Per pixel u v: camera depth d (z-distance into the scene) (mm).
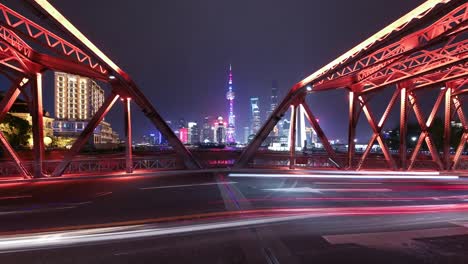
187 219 9586
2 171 22094
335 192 15016
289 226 8734
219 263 6152
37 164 19969
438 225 8891
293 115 25875
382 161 34344
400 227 8664
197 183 18172
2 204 12117
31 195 14203
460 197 13898
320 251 6766
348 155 26594
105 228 8641
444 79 22031
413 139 65188
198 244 7242
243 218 9688
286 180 19953
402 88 25938
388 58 17203
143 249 6930
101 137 158875
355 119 26406
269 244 7234
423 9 12359
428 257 6457
